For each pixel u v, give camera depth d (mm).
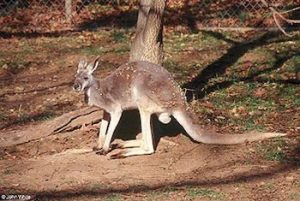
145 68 9766
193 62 15039
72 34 17922
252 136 10273
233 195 8656
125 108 9836
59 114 12086
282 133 10469
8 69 15055
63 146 10391
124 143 10086
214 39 16875
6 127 11508
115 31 17891
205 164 9656
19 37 17766
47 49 16500
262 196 8625
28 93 13484
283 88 12977
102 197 8641
